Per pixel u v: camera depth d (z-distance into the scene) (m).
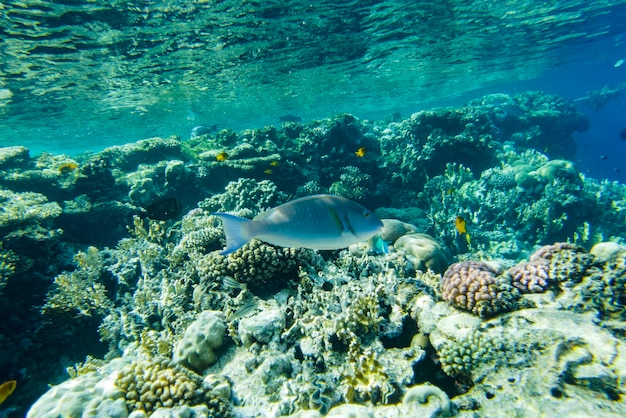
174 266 6.81
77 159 17.03
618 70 55.31
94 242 10.70
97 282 8.32
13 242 8.25
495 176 12.60
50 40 11.97
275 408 3.32
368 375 3.32
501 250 10.11
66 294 7.73
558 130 21.48
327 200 2.01
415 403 2.93
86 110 23.77
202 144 15.86
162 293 6.22
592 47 30.88
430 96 48.94
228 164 12.28
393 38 18.09
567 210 11.16
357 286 4.56
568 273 4.02
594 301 3.68
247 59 18.06
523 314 3.65
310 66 21.39
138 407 3.04
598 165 49.50
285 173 13.05
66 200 10.94
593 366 2.89
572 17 19.95
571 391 2.80
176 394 3.10
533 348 3.22
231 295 4.91
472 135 14.45
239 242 1.89
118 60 14.90
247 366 3.81
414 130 15.04
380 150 16.34
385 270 5.12
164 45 14.17
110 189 11.74
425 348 3.89
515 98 24.67
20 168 11.52
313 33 15.57
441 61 25.59
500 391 3.02
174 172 11.87
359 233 2.04
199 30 13.28
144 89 20.80
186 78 19.92
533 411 2.75
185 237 6.90
